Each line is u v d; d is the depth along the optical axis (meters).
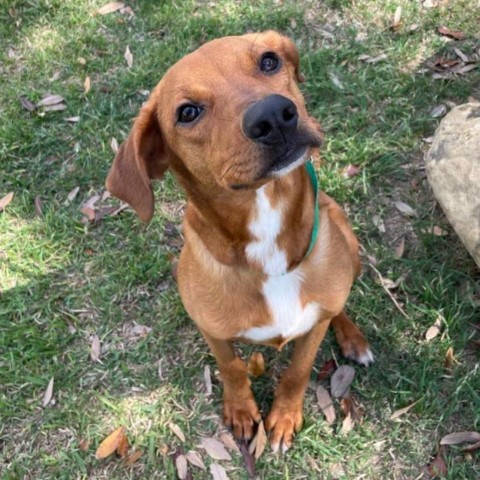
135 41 0.96
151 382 0.67
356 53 0.90
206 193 0.47
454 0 0.93
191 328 0.70
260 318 0.52
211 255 0.50
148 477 0.61
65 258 0.76
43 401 0.66
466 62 0.87
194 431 0.64
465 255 0.71
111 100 0.88
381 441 0.61
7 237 0.78
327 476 0.60
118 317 0.71
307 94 0.86
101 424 0.65
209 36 0.95
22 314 0.72
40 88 0.92
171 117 0.45
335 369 0.66
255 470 0.61
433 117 0.82
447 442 0.60
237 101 0.42
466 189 0.64
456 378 0.63
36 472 0.63
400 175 0.78
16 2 1.02
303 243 0.49
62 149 0.85
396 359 0.66
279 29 0.94
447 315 0.67
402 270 0.71
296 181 0.47
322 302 0.53
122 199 0.49
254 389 0.65
